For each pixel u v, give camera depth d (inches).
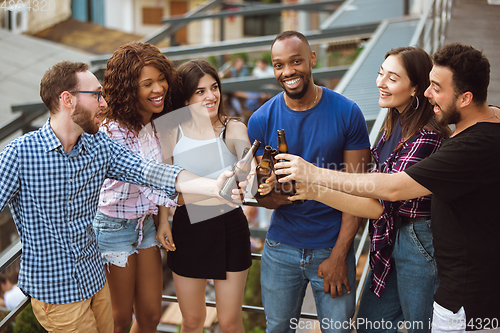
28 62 278.5
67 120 60.4
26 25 435.5
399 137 70.1
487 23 232.8
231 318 79.0
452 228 58.9
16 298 175.0
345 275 73.2
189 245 76.9
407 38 224.1
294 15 637.9
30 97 240.2
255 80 239.0
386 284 74.9
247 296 221.3
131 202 75.9
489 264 57.4
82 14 543.2
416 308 70.4
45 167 60.2
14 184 59.4
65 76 59.2
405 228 69.1
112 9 619.8
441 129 65.8
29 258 62.8
